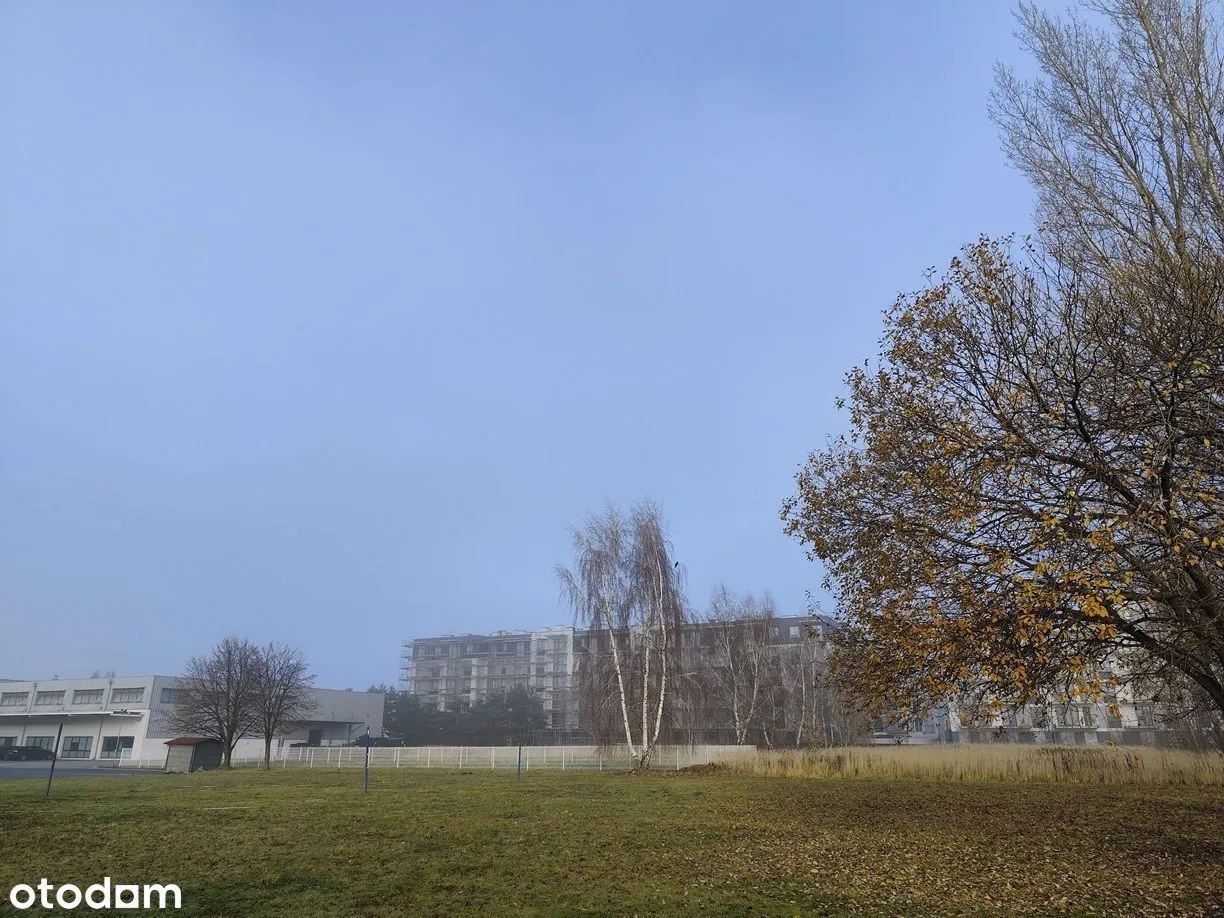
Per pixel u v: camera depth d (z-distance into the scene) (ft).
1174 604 35.47
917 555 39.63
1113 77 46.68
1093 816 70.28
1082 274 41.01
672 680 140.26
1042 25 48.75
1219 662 37.83
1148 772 107.65
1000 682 36.04
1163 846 52.24
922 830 61.16
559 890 39.83
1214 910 34.73
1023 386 38.75
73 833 59.31
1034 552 35.19
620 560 144.25
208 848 52.24
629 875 43.50
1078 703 39.27
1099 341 37.42
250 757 227.61
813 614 55.01
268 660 199.11
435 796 90.48
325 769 168.04
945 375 41.55
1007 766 116.06
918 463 41.73
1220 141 43.24
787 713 203.62
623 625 141.90
